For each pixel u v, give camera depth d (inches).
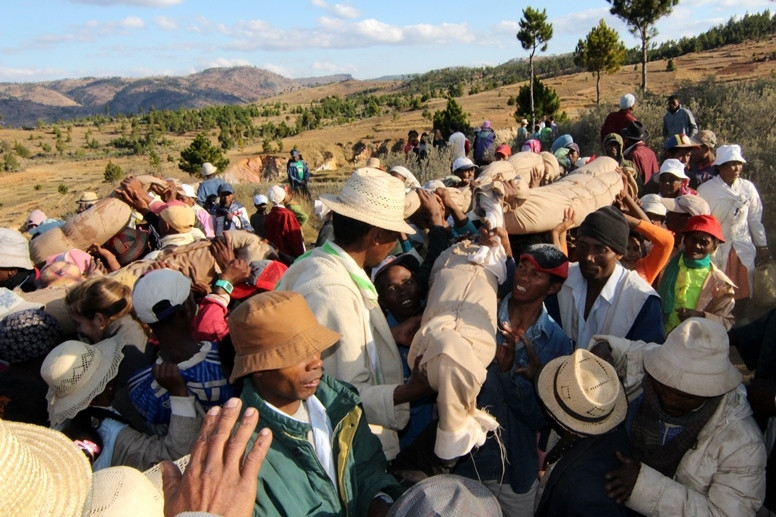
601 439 96.7
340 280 103.2
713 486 91.0
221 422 68.6
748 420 91.4
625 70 3821.4
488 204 132.1
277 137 5093.5
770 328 109.2
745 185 219.1
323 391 90.2
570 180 176.2
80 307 118.8
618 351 109.5
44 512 46.1
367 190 106.1
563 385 96.5
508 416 110.6
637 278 127.6
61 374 97.2
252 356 78.6
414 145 757.3
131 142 6284.5
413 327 117.3
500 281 116.8
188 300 110.8
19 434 56.2
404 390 95.7
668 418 95.6
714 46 5029.5
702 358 88.1
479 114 2938.0
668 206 194.9
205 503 62.9
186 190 314.2
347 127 3442.4
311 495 81.7
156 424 105.1
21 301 132.6
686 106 546.6
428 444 100.7
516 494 115.1
